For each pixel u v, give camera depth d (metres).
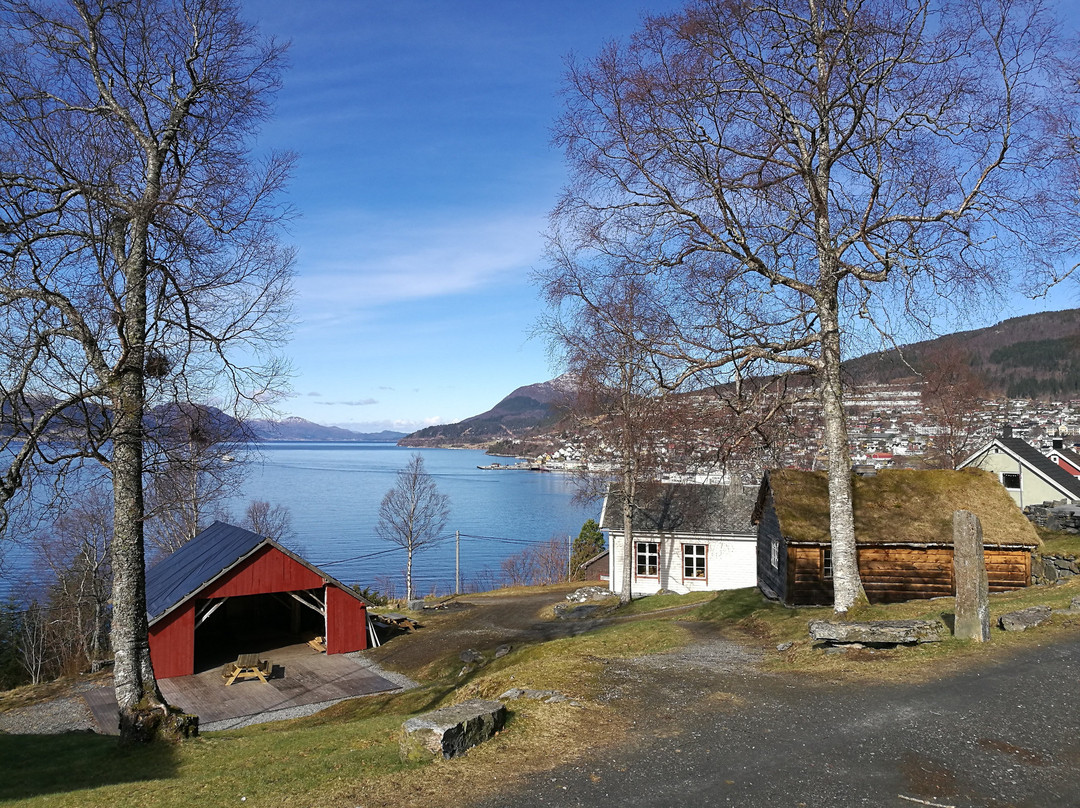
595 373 25.00
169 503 14.88
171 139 14.07
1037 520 27.03
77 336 12.53
